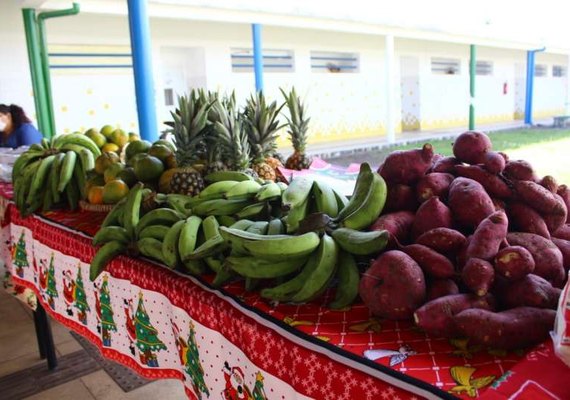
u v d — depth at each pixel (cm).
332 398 94
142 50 356
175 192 194
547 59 1138
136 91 363
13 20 609
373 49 1149
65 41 703
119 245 165
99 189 229
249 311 116
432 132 1203
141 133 367
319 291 112
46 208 245
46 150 270
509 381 75
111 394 246
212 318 124
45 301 227
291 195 132
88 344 296
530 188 113
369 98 1159
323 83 1054
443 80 1303
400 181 125
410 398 80
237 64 928
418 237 111
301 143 257
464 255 100
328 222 122
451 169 127
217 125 207
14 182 271
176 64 866
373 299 101
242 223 139
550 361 80
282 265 116
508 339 84
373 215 120
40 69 571
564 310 76
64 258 201
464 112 1373
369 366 88
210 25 859
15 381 260
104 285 173
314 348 97
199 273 140
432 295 98
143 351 158
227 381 123
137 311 157
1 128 477
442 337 95
